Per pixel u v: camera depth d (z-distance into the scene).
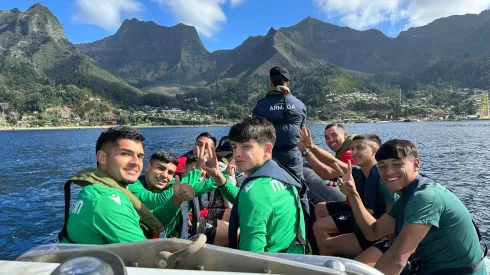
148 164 4.45
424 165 25.84
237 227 2.92
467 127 105.50
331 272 1.52
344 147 6.12
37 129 172.00
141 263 1.70
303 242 3.02
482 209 13.38
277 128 4.81
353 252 4.25
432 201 2.78
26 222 12.39
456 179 20.00
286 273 1.56
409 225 2.78
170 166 4.38
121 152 2.66
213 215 5.16
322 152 5.21
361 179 5.00
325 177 5.68
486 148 37.94
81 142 64.56
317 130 93.56
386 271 2.79
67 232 2.45
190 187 3.14
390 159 3.05
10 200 15.95
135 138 2.71
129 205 2.53
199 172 4.10
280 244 2.77
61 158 35.47
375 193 4.38
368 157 4.58
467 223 2.85
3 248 9.98
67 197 2.63
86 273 1.02
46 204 15.13
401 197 3.09
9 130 160.12
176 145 52.84
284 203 2.78
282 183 2.90
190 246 1.60
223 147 5.96
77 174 2.59
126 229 2.38
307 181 6.14
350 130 101.62
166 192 3.59
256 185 2.76
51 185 19.89
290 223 2.82
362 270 1.65
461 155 31.77
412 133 75.19
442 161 27.84
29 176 23.52
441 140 51.38
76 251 1.69
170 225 3.60
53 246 1.81
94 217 2.34
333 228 4.50
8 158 35.75
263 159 3.02
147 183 4.48
